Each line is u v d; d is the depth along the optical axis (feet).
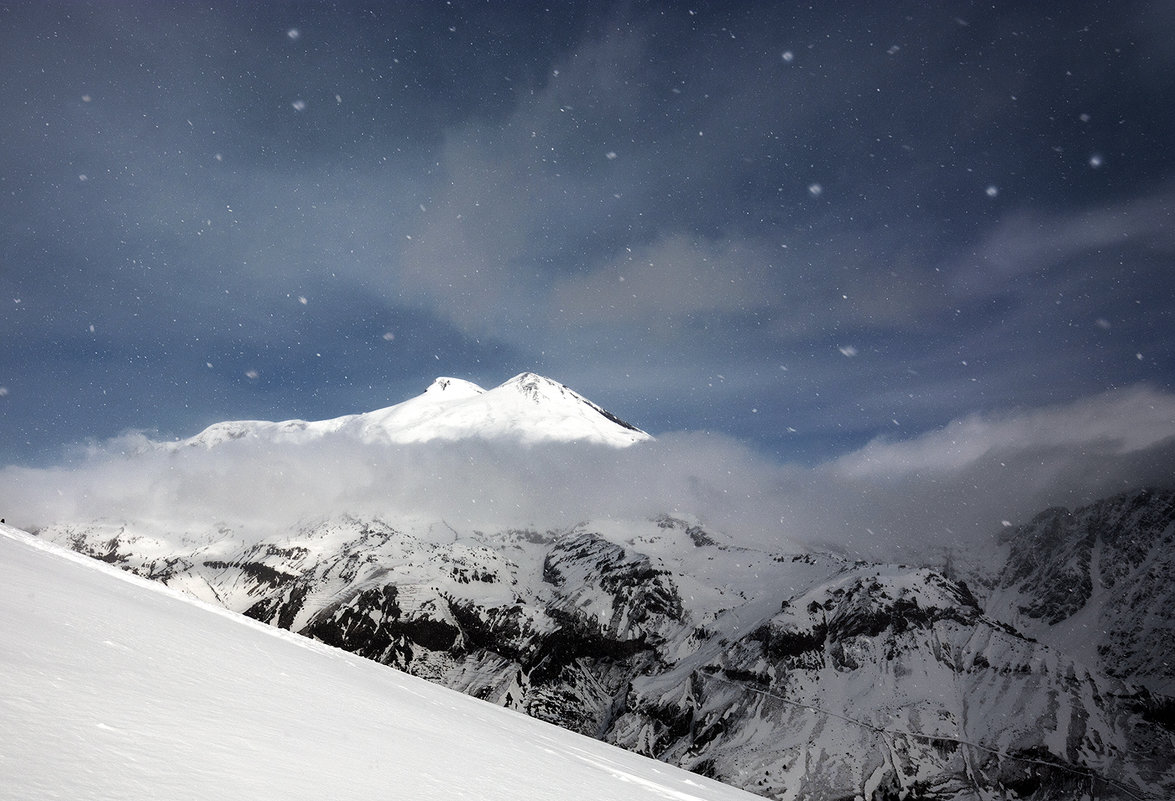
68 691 20.18
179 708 23.41
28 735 15.11
